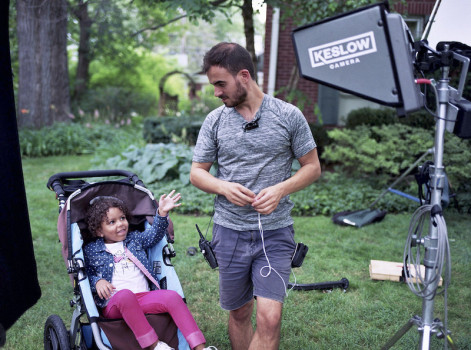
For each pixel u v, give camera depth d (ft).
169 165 26.78
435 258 8.20
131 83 79.10
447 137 22.74
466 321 13.03
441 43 8.38
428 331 8.30
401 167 24.71
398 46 7.23
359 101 36.17
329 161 33.09
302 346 11.84
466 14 10.48
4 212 7.95
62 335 9.87
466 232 20.15
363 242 19.17
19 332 12.50
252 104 9.03
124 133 47.83
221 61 8.57
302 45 7.82
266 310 9.03
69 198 10.88
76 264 10.05
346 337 12.19
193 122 38.52
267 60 35.76
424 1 32.12
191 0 23.80
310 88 35.45
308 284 14.82
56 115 50.31
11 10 46.26
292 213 23.39
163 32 78.48
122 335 9.53
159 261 11.16
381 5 7.17
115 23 63.93
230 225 9.41
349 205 23.56
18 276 8.33
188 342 9.57
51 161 37.88
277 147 9.06
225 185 8.96
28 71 47.96
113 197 11.26
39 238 19.60
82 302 10.09
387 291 14.75
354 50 7.46
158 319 9.82
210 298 14.48
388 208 23.63
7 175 7.99
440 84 8.05
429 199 9.44
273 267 9.22
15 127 8.07
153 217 11.75
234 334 10.45
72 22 60.95
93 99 69.92
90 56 69.46
